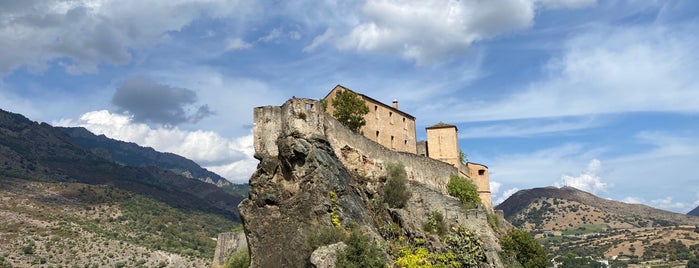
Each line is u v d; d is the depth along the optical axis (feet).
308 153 158.20
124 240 542.57
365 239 139.85
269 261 149.89
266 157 165.37
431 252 170.19
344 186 157.79
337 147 174.09
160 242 574.56
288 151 159.43
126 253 501.15
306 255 142.31
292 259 145.18
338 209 150.20
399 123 254.68
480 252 191.93
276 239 151.23
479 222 207.72
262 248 152.66
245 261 198.70
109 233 557.33
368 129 231.71
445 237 187.11
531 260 223.30
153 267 476.54
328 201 149.89
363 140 187.83
